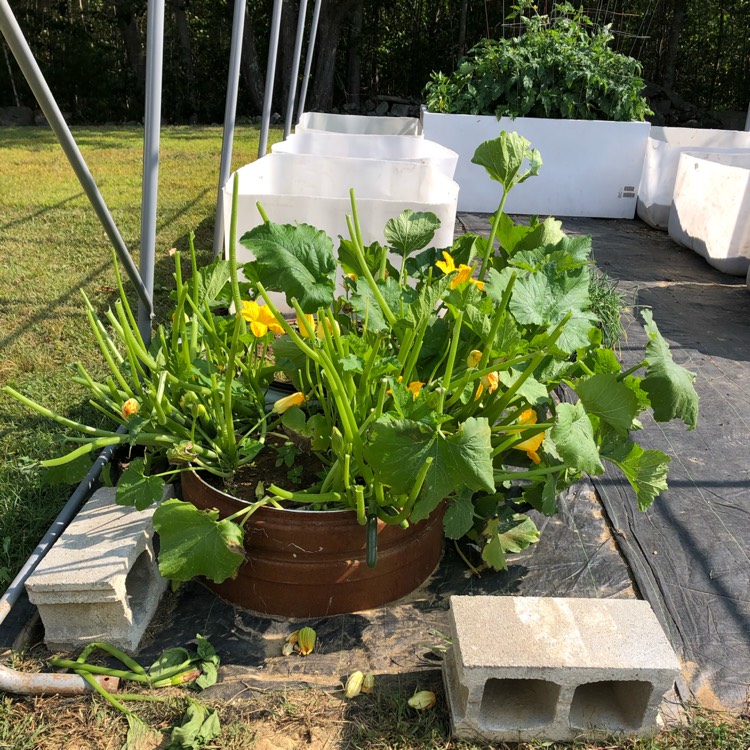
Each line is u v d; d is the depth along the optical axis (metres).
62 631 1.53
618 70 5.97
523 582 1.81
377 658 1.55
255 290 1.98
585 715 1.41
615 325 3.24
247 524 1.54
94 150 8.09
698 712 1.45
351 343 1.63
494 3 12.84
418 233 1.89
